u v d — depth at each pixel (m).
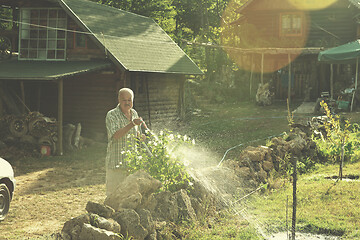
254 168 8.12
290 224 5.61
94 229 4.27
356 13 26.67
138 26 21.61
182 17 43.84
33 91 19.73
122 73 17.44
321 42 27.28
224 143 14.59
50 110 19.56
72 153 14.98
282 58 27.81
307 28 28.23
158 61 19.17
